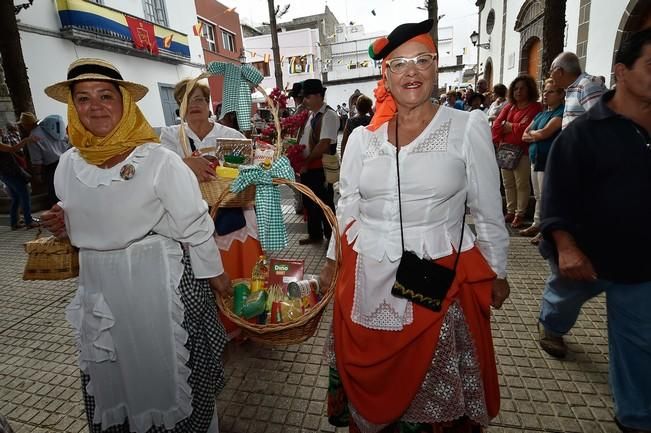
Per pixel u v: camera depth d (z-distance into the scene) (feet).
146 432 4.98
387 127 4.82
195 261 4.93
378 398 4.66
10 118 24.02
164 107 47.37
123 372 4.74
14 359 8.75
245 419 6.59
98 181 4.45
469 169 4.46
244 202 7.13
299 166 13.46
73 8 33.09
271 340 5.35
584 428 5.98
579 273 5.38
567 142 5.40
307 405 6.85
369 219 4.76
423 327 4.31
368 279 4.59
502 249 4.62
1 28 22.08
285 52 98.07
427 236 4.44
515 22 34.32
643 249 4.93
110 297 4.60
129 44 39.63
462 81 83.05
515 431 6.00
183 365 4.88
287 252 14.26
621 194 4.94
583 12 21.88
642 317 5.11
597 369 7.19
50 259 5.14
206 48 57.93
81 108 4.38
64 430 6.66
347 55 123.34
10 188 19.06
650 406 5.24
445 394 4.43
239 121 7.77
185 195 4.65
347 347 4.82
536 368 7.30
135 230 4.53
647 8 16.98
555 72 10.52
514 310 9.30
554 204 5.55
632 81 4.71
